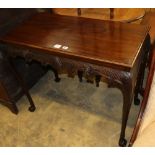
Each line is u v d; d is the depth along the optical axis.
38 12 1.64
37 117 1.69
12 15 1.51
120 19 1.55
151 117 0.95
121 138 1.34
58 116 1.67
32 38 1.26
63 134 1.53
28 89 1.77
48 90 1.91
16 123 1.67
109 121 1.55
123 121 1.22
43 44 1.19
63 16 1.46
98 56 1.04
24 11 1.59
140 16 1.58
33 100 1.83
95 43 1.14
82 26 1.31
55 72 1.88
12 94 1.67
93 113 1.63
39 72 1.92
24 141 1.53
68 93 1.84
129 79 1.00
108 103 1.69
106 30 1.24
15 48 1.30
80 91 1.84
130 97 1.08
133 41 1.11
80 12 1.67
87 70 1.10
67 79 1.98
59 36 1.24
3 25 1.46
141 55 1.14
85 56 1.06
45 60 1.22
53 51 1.14
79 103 1.74
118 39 1.14
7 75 1.57
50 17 1.47
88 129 1.53
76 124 1.58
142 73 1.37
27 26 1.40
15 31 1.36
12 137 1.57
